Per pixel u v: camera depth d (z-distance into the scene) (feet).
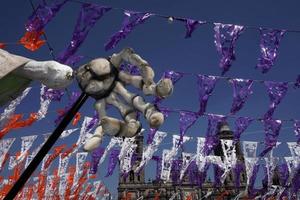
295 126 33.99
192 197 206.08
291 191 62.34
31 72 8.25
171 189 218.38
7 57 7.93
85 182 59.21
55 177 58.23
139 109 8.31
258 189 75.61
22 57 8.30
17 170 40.65
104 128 8.35
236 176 59.52
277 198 67.26
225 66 21.22
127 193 213.05
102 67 8.43
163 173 56.13
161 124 8.05
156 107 8.34
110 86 8.56
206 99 26.17
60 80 8.14
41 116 27.12
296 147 46.75
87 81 8.48
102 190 78.69
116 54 8.64
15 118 26.48
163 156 54.75
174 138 45.68
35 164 8.57
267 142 33.53
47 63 8.14
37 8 16.85
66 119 8.76
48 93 24.44
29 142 39.17
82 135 33.96
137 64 8.39
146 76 8.23
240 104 26.71
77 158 50.78
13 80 8.79
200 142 44.21
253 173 58.34
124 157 49.01
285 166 61.11
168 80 7.95
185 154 56.13
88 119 34.81
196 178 62.28
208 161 55.67
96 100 8.77
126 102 8.64
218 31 21.27
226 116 33.88
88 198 76.59
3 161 37.11
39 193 56.34
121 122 8.37
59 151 44.42
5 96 9.37
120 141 45.60
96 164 43.19
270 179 60.39
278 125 33.55
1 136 26.11
